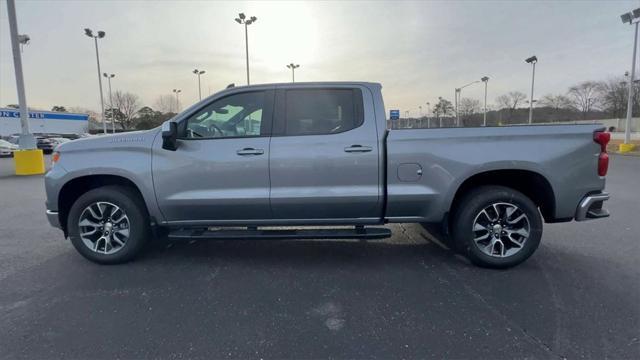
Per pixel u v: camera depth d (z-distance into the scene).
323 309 3.13
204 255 4.48
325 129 3.95
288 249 4.69
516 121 65.56
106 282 3.70
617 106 63.69
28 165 13.23
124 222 4.12
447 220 3.95
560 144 3.79
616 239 4.95
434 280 3.70
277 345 2.63
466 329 2.80
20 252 4.61
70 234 4.11
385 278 3.76
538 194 4.05
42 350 2.57
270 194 3.92
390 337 2.71
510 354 2.49
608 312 3.02
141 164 3.97
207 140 3.96
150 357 2.50
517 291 3.43
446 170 3.83
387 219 4.03
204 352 2.55
